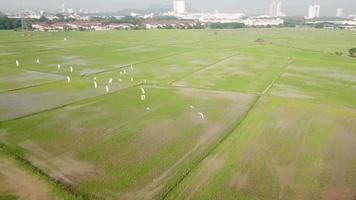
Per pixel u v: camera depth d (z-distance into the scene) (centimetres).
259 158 2838
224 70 6894
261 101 4562
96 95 4681
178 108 4175
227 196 2278
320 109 4241
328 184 2448
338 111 4169
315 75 6575
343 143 3189
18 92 4794
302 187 2402
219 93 4966
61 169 2584
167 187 2358
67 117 3750
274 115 3969
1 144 2986
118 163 2708
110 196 2245
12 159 2703
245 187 2391
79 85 5281
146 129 3450
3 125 3453
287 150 3005
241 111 4106
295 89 5369
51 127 3441
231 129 3478
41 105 4172
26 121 3594
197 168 2645
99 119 3709
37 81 5512
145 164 2698
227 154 2903
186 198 2247
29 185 2342
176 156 2852
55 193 2248
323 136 3347
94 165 2664
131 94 4784
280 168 2670
